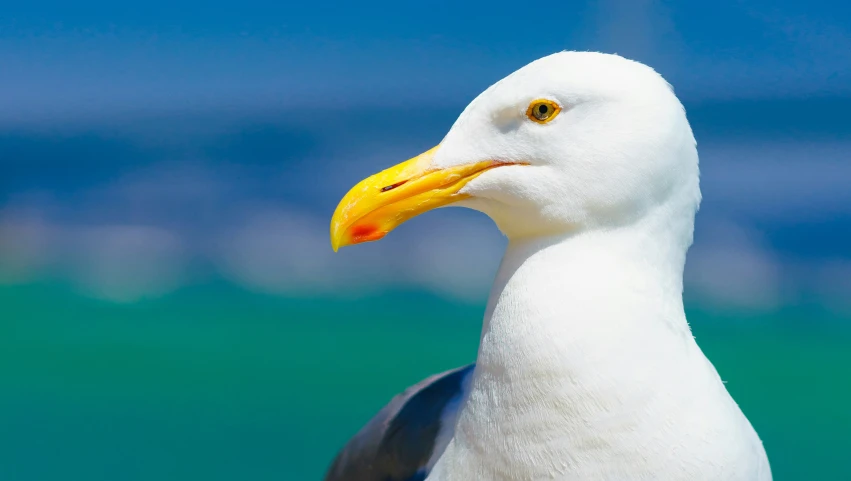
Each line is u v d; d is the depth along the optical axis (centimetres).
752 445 152
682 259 153
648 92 151
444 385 164
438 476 154
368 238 156
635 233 151
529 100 152
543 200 152
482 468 152
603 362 149
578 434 149
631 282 151
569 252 152
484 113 154
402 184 154
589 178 151
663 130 151
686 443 149
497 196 153
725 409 151
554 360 150
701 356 153
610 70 152
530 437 150
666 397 149
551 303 150
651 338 150
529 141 152
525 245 153
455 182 154
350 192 155
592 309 150
